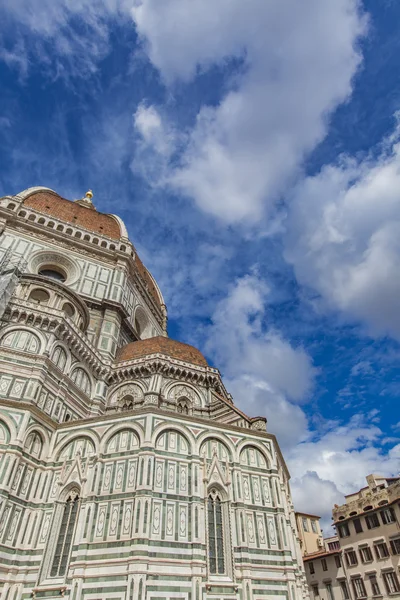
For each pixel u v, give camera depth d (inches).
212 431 1440.7
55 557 1155.3
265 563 1230.3
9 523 1157.1
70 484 1278.3
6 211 2242.9
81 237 2490.2
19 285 1715.1
